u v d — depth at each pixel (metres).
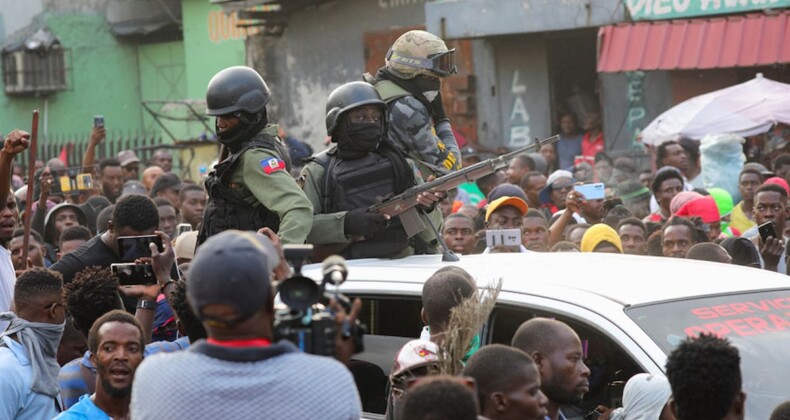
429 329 4.78
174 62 27.56
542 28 16.52
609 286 4.89
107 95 28.30
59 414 4.98
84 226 9.77
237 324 3.12
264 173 6.08
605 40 15.71
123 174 14.23
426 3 17.81
